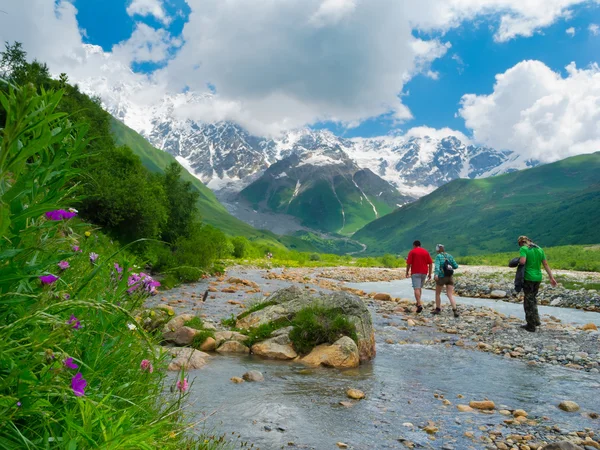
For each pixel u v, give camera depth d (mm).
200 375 8242
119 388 2568
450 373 9719
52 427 2006
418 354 11570
